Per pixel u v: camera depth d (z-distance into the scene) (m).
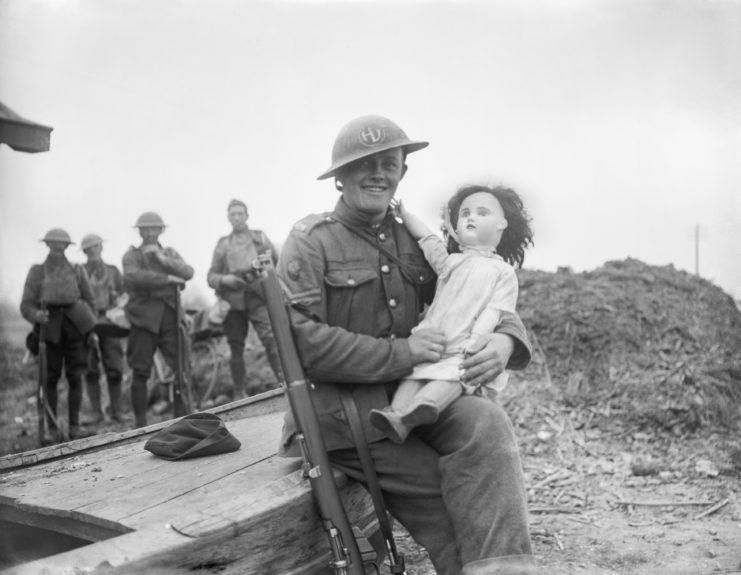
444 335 2.21
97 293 5.54
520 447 4.30
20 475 2.63
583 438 4.38
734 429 4.46
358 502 2.30
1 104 2.47
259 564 1.91
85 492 2.35
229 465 2.59
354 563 2.00
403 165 2.48
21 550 2.31
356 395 2.21
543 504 3.58
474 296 2.26
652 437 4.38
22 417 5.14
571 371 4.96
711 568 2.82
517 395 4.80
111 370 5.60
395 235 2.42
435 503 2.17
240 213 5.56
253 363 6.54
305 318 2.18
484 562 1.97
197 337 5.99
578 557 2.94
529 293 5.56
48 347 5.09
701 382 4.73
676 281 5.45
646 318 5.17
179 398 5.39
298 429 2.09
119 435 3.12
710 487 3.76
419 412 2.01
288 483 2.10
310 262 2.24
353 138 2.25
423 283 2.39
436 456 2.19
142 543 1.72
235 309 5.72
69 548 2.38
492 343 2.18
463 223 2.39
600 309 5.26
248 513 1.87
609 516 3.42
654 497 3.65
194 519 1.84
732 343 5.05
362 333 2.29
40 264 4.99
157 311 5.22
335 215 2.37
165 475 2.51
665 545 3.06
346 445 2.20
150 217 5.23
